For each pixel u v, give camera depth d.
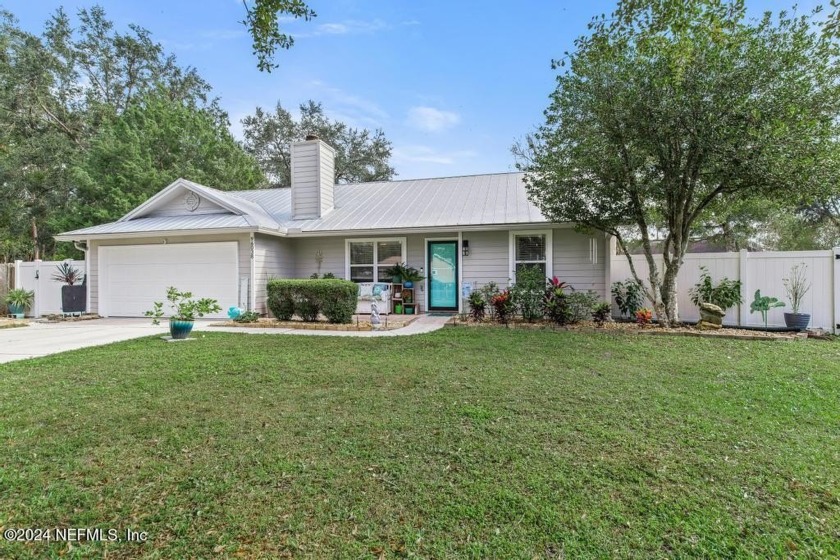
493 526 2.19
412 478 2.64
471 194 12.73
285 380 4.75
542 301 8.84
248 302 10.76
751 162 6.61
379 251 11.78
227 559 1.96
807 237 18.45
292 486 2.55
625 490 2.51
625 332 7.79
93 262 11.96
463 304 10.73
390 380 4.73
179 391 4.36
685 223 8.28
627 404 3.94
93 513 2.31
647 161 7.84
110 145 19.19
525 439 3.19
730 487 2.54
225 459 2.89
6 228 21.08
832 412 3.75
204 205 12.34
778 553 2.00
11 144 21.09
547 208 8.60
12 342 7.41
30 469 2.77
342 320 9.27
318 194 12.36
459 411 3.76
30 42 21.31
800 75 6.48
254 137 28.64
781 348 6.48
